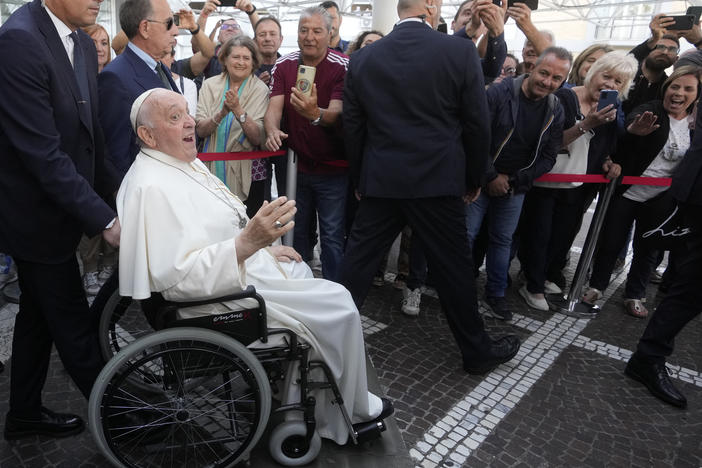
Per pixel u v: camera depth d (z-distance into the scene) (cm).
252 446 189
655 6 1456
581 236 571
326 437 211
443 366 288
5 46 160
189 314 183
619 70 327
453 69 228
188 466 201
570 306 373
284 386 201
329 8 428
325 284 204
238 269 172
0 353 267
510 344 288
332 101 306
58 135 172
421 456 217
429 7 244
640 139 342
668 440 238
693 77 321
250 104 328
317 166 325
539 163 321
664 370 274
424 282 363
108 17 693
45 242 182
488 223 359
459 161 241
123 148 237
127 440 207
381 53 239
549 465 217
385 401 221
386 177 241
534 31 360
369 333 319
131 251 172
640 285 373
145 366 206
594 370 296
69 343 195
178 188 180
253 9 411
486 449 224
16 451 205
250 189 354
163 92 181
